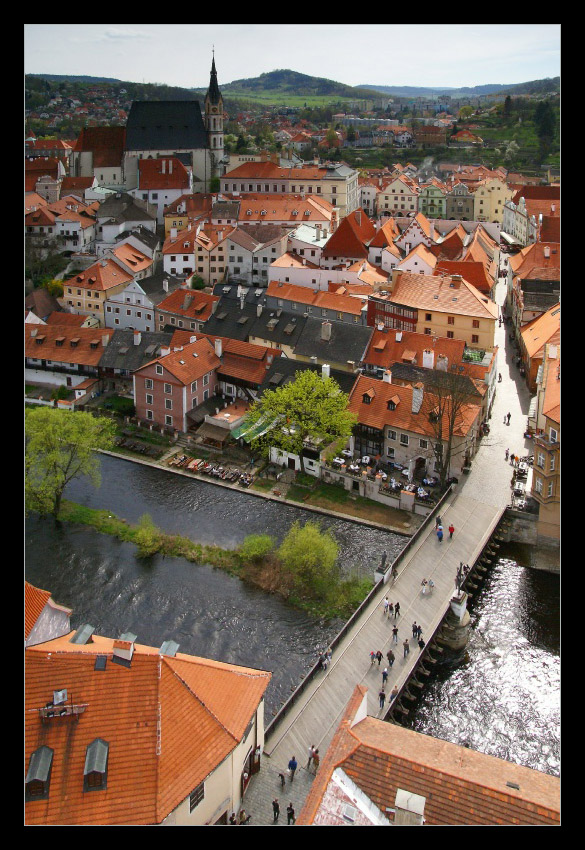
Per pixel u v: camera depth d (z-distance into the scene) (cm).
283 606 8231
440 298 13412
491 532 9012
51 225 19125
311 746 5834
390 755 4278
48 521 9762
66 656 4825
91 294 15488
